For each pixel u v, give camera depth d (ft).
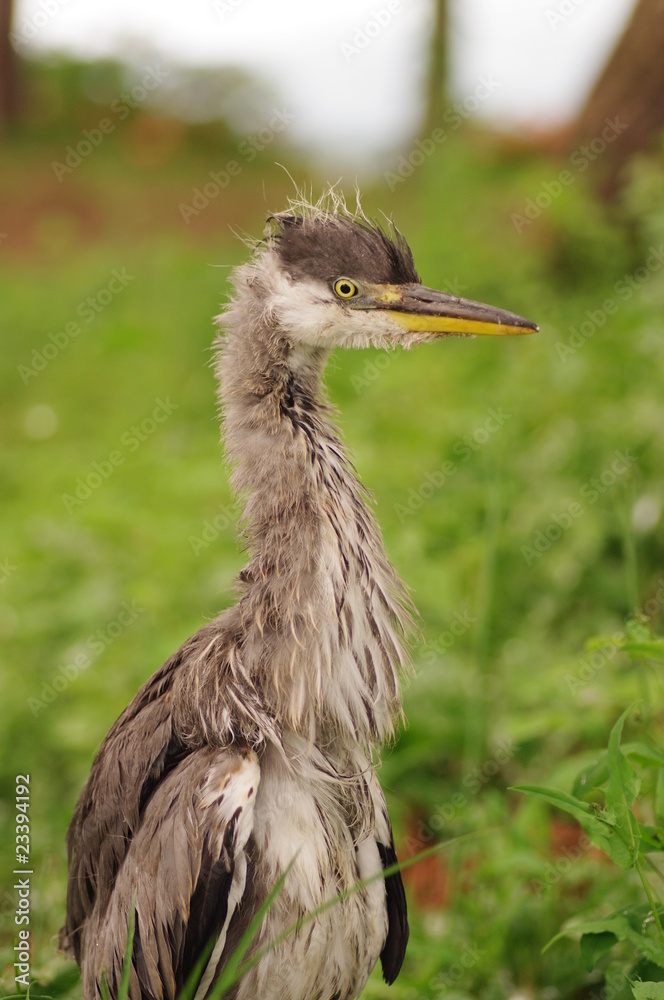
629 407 37.22
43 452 60.03
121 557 41.01
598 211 56.85
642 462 36.52
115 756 22.30
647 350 37.45
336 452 22.57
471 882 28.40
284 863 20.11
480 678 32.22
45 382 71.61
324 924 20.56
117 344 72.84
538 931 25.86
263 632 20.88
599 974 24.44
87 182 117.80
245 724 20.53
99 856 22.54
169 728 21.43
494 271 57.47
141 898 20.24
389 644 22.06
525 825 27.12
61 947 24.94
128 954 19.11
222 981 18.63
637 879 24.97
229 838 19.36
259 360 22.89
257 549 22.06
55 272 94.58
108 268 89.86
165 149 126.62
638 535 35.76
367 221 25.13
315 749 20.89
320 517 21.44
